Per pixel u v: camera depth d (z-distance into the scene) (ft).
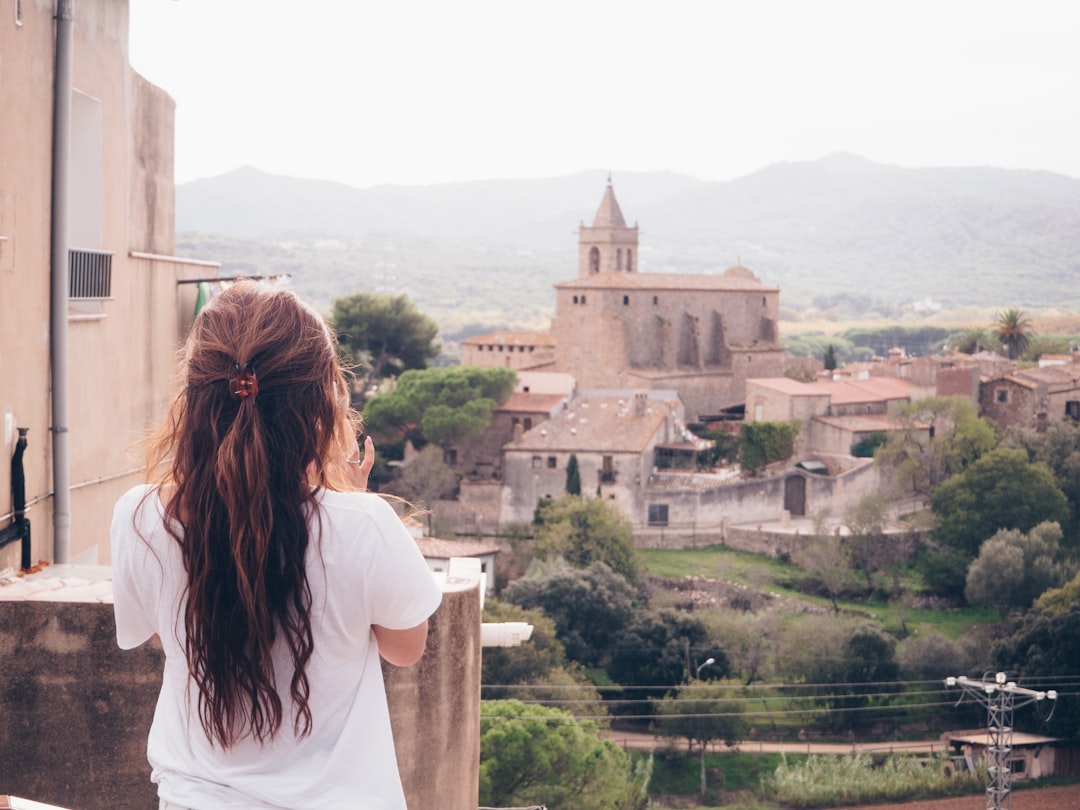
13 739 18.61
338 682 7.61
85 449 31.24
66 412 27.32
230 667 7.36
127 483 35.32
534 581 178.29
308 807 7.47
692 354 339.36
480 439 292.40
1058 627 170.09
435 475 270.26
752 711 162.91
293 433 7.59
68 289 28.68
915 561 229.04
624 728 164.14
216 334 7.80
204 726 7.57
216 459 7.52
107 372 33.12
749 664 172.14
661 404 272.92
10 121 24.23
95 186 31.91
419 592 7.71
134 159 38.40
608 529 218.38
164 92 41.91
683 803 144.97
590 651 173.47
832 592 216.13
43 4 26.14
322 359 7.88
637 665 171.12
